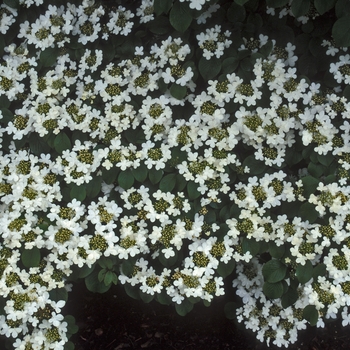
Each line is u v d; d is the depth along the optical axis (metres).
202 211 1.69
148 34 1.79
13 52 1.77
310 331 1.99
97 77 1.76
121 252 1.67
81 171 1.68
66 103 1.73
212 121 1.67
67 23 1.73
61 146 1.70
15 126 1.71
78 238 1.68
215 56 1.70
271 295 1.67
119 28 1.75
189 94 1.73
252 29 1.71
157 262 1.76
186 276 1.67
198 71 1.75
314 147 1.66
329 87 1.73
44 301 1.68
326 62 1.72
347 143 1.65
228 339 1.99
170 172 1.71
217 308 2.03
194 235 1.67
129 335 2.02
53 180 1.69
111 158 1.67
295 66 1.76
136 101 1.75
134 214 1.71
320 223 1.66
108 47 1.78
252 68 1.69
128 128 1.72
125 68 1.74
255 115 1.67
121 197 1.69
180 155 1.68
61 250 1.67
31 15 1.79
